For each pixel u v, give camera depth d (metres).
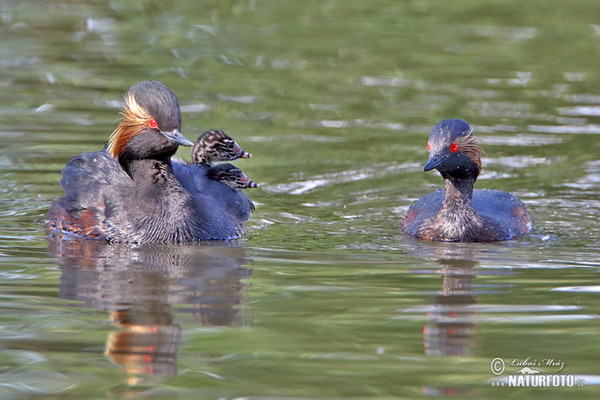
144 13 33.53
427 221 15.70
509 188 18.11
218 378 9.33
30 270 13.05
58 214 15.59
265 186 18.00
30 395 8.95
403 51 29.17
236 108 23.02
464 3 35.19
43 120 21.59
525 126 21.81
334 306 11.51
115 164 15.94
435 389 9.13
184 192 15.27
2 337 10.33
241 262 13.66
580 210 16.98
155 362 9.71
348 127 21.75
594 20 32.88
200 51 28.69
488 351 10.08
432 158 15.41
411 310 11.39
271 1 35.62
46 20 32.16
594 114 22.88
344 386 9.18
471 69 27.20
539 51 29.23
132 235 14.89
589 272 13.19
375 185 18.34
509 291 12.21
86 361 9.73
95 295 11.87
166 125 14.90
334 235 15.51
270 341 10.29
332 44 29.84
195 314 11.14
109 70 26.31
